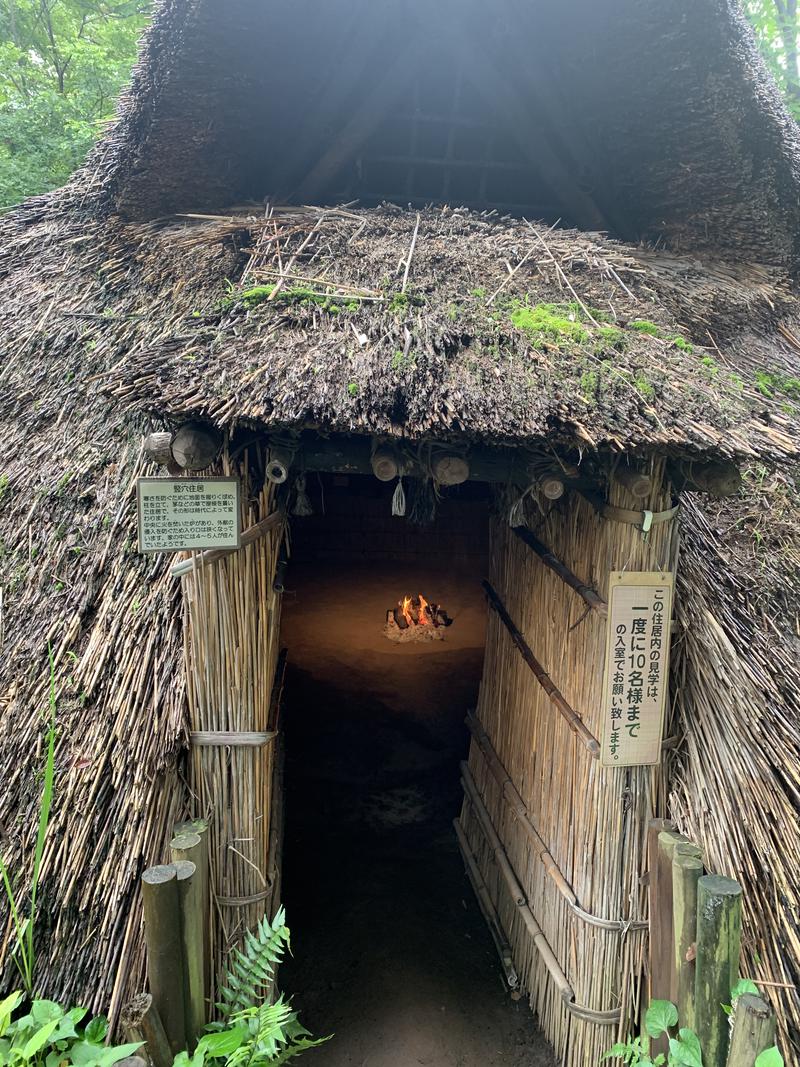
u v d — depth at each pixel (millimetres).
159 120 3037
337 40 3203
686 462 2096
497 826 3406
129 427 2953
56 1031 1782
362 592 8180
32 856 2137
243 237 2873
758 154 3346
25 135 6750
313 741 4953
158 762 2131
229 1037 1843
